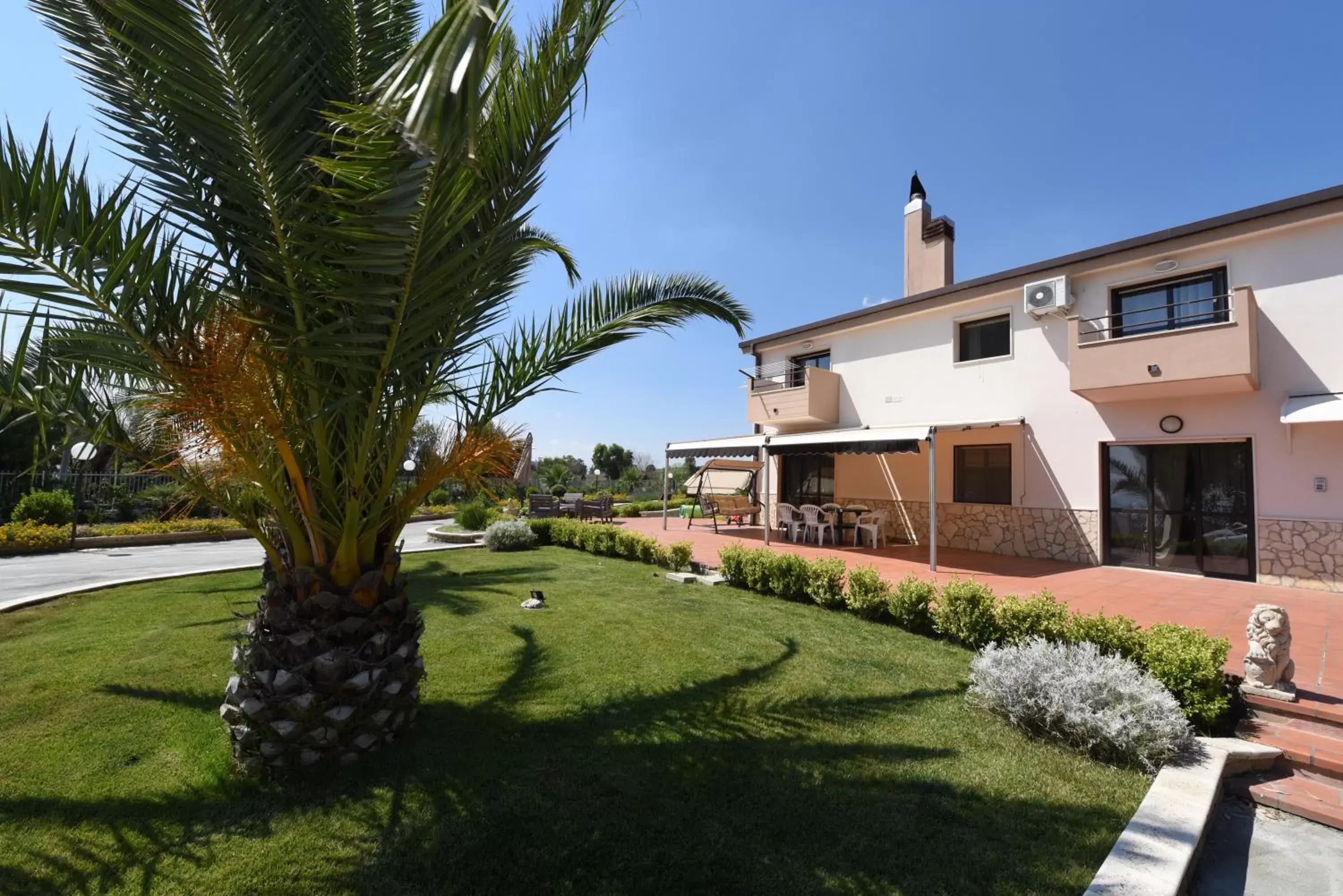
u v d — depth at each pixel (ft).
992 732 15.42
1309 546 32.94
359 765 13.34
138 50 8.53
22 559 48.93
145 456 13.42
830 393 59.26
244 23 8.69
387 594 14.38
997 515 47.16
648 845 10.53
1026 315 45.62
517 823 11.16
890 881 9.57
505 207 12.21
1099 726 13.82
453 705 17.03
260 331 11.96
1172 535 38.50
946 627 23.20
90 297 10.16
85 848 10.36
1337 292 32.24
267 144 9.68
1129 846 10.27
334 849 10.39
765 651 22.17
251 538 66.69
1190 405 37.50
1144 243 38.17
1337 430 32.32
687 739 14.83
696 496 86.22
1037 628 20.34
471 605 29.89
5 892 9.23
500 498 17.43
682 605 29.89
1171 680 16.06
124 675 19.13
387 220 9.05
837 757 13.92
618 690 18.28
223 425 11.72
